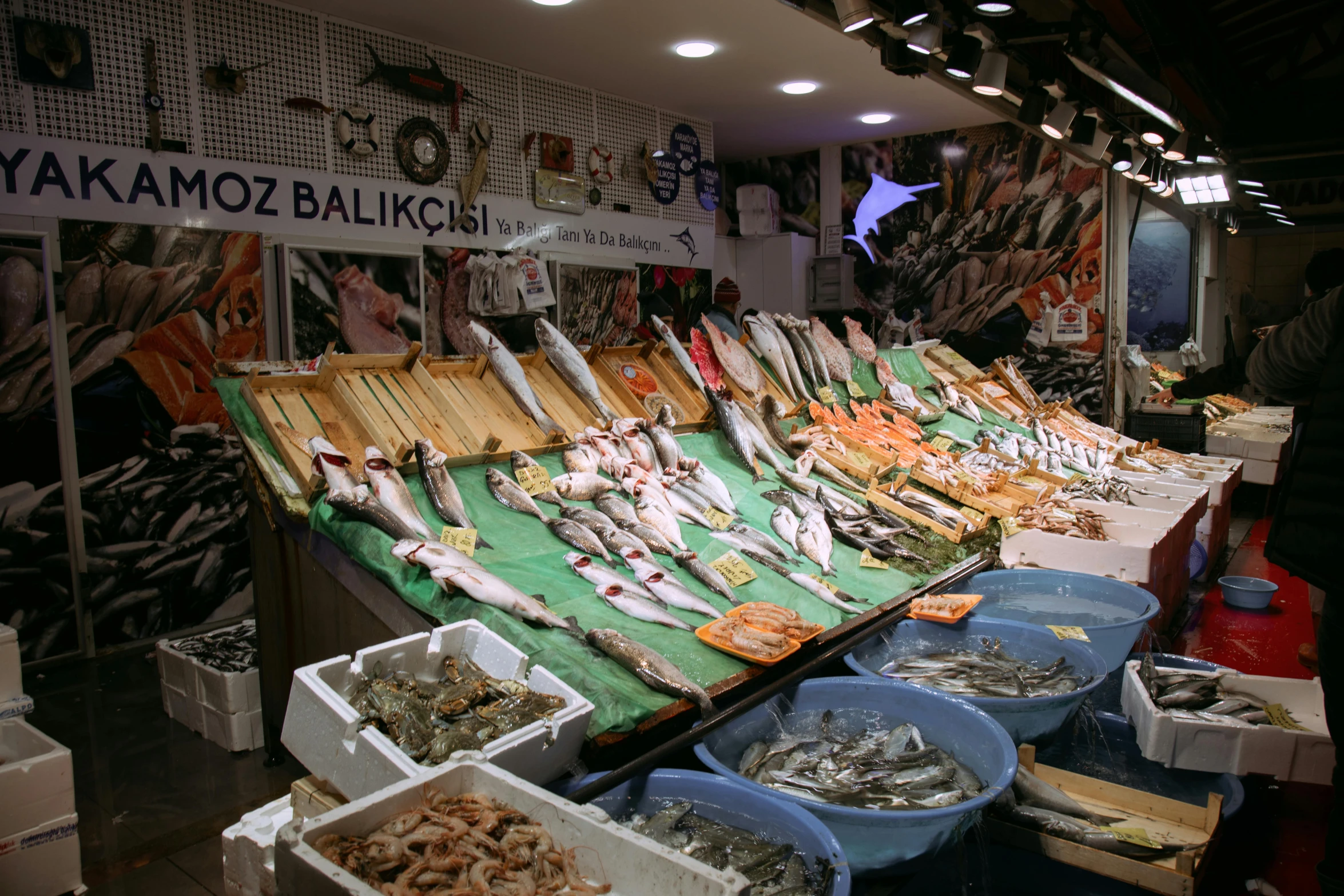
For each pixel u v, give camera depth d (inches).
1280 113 291.3
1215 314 587.5
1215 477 255.3
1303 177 332.5
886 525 156.5
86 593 188.9
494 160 271.3
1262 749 104.5
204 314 205.6
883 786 87.0
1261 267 687.7
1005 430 250.5
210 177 205.0
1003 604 149.9
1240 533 310.7
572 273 298.5
